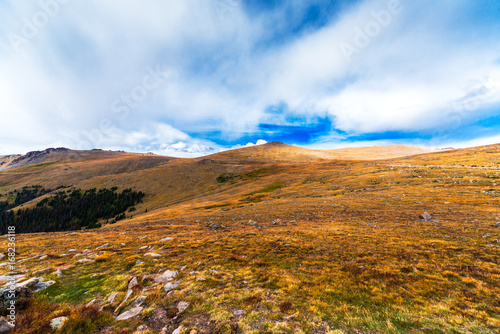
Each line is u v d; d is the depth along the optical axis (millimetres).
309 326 8453
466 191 45938
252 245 21047
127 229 35000
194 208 88562
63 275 13383
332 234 24031
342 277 13023
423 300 10008
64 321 8383
